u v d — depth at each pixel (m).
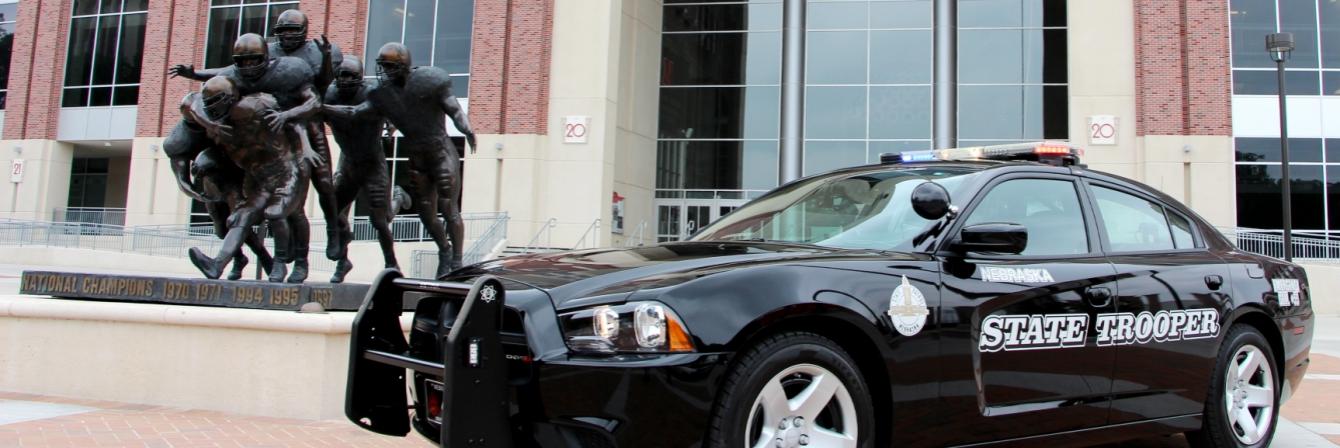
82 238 28.36
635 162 28.36
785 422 3.21
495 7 26.59
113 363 6.38
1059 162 5.09
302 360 5.91
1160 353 4.40
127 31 31.00
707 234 4.80
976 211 4.05
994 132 27.58
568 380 2.95
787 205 4.70
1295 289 5.41
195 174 7.28
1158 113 23.78
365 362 3.84
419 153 8.01
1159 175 23.59
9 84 31.92
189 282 6.57
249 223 6.93
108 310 6.36
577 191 25.86
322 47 7.66
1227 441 4.70
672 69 30.36
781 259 3.52
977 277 3.81
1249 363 4.93
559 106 26.22
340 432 5.41
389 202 7.99
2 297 7.00
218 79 6.58
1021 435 3.84
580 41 26.33
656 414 2.94
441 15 27.45
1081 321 4.07
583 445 2.94
